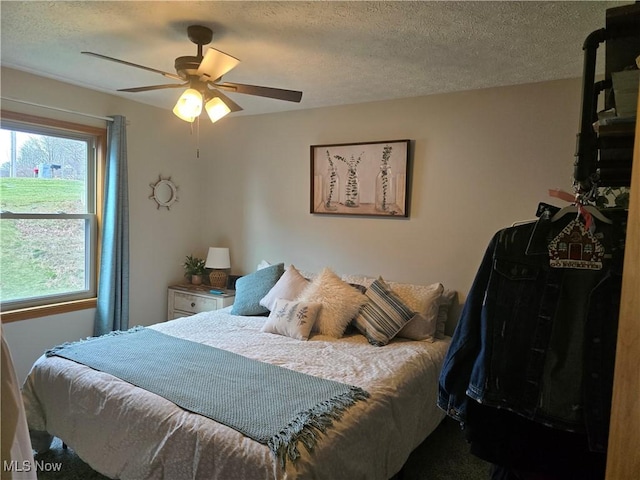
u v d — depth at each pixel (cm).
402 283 330
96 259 363
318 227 383
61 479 221
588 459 116
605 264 112
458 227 318
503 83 293
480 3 183
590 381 108
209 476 158
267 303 329
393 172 341
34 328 321
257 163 416
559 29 205
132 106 378
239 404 182
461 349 131
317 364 236
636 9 108
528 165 292
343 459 168
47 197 331
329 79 294
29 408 223
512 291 123
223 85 224
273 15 200
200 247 454
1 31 228
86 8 199
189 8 196
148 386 197
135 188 386
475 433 128
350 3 186
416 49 237
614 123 100
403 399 217
